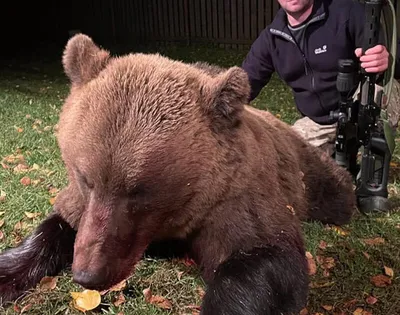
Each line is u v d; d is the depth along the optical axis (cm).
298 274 85
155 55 85
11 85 316
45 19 536
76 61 84
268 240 85
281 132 113
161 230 82
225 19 452
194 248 88
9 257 97
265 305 80
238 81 77
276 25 144
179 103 76
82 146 73
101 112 74
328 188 123
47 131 196
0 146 176
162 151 73
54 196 134
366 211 130
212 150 77
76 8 524
